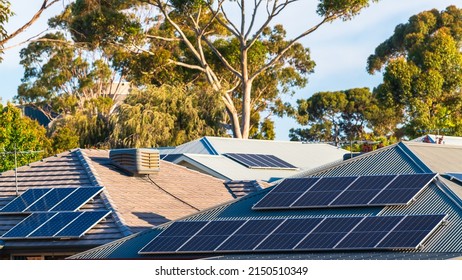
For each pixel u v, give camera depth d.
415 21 132.00
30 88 116.19
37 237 41.34
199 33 95.62
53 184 47.03
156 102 94.38
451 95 119.75
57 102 114.25
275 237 33.09
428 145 38.19
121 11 92.69
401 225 31.83
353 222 32.72
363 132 137.50
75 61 114.88
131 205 44.16
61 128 96.25
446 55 119.06
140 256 34.88
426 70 119.56
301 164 64.19
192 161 58.44
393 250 30.91
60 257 41.50
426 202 33.22
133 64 98.50
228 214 36.03
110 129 94.06
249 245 33.00
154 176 48.81
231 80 107.12
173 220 39.34
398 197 33.44
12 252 42.22
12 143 81.94
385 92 118.56
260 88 110.19
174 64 101.50
